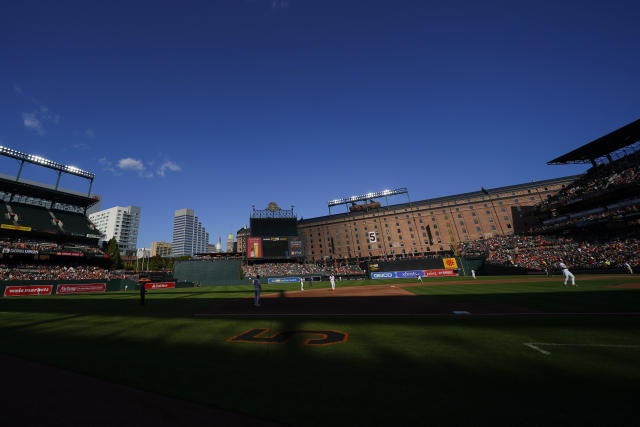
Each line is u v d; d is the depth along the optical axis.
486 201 82.38
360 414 3.36
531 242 56.50
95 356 6.21
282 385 4.34
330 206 97.00
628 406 3.32
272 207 72.06
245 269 63.97
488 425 3.03
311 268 65.25
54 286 37.06
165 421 3.35
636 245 38.81
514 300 14.14
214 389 4.26
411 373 4.67
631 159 48.53
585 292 16.02
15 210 52.56
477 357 5.37
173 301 20.72
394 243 88.62
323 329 8.65
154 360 5.84
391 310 12.55
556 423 3.03
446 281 36.47
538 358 5.19
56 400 4.02
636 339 6.20
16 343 7.68
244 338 7.80
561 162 58.22
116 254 79.12
